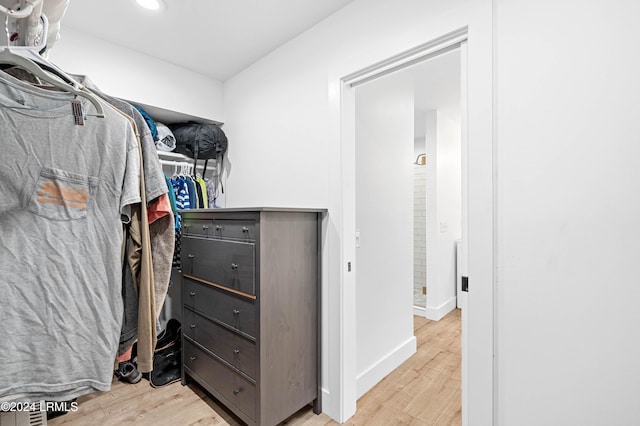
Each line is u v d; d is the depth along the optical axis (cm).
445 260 367
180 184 250
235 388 170
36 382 73
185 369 212
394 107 239
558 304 106
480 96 120
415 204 412
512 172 115
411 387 211
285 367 166
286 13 182
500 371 118
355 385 184
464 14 125
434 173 346
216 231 185
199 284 199
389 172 235
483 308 120
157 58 235
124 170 84
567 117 104
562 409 105
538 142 109
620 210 96
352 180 183
